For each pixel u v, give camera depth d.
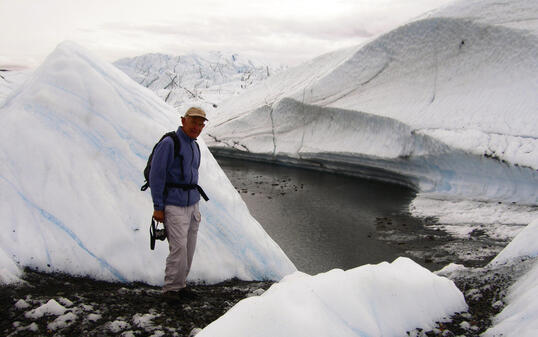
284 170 21.80
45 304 2.62
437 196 13.68
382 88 20.27
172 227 3.07
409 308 2.41
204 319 2.84
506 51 15.87
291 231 10.34
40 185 3.60
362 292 2.27
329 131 21.73
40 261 3.22
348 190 15.90
